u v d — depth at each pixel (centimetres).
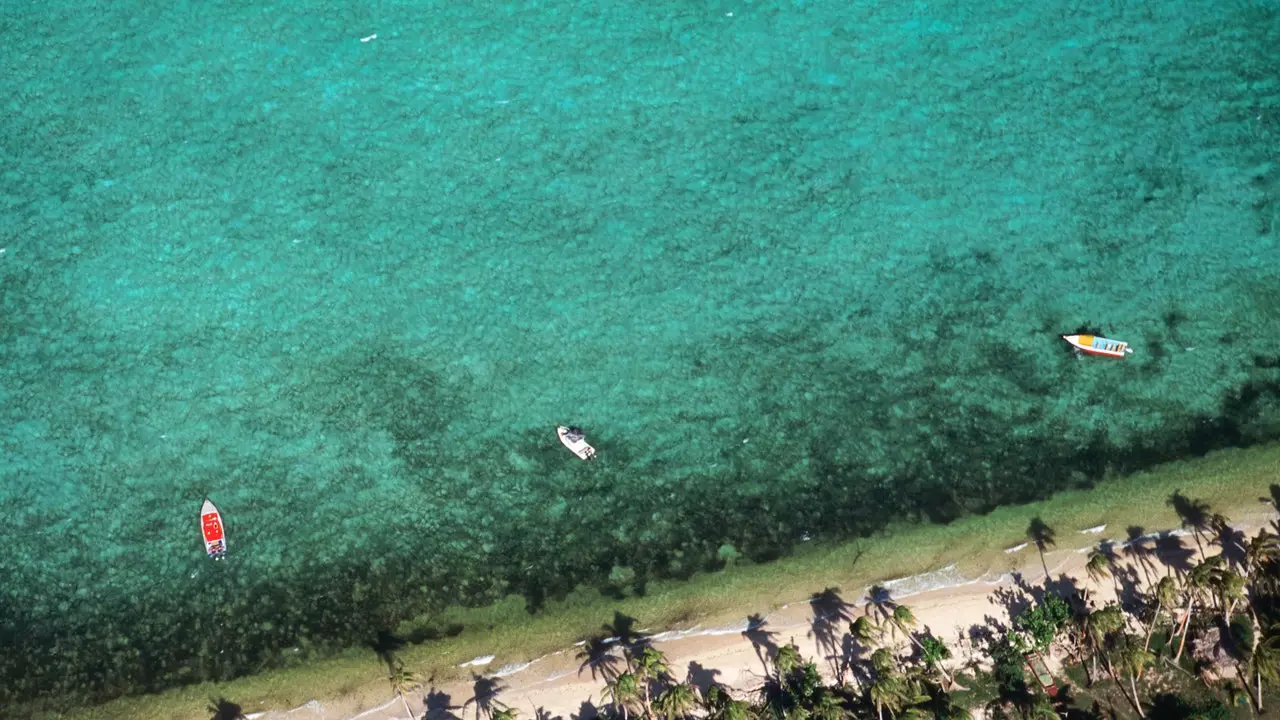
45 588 7669
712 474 7900
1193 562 7288
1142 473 7688
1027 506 7619
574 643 7312
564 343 8400
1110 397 8038
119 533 7819
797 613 7331
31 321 8519
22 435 8131
